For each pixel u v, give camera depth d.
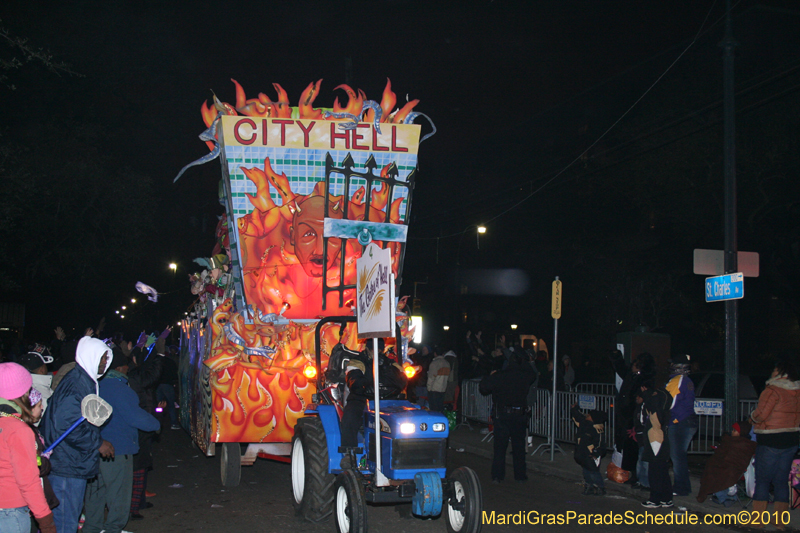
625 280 22.23
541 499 8.58
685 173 18.05
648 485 8.71
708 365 25.03
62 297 32.44
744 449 7.79
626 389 9.38
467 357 25.44
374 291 6.09
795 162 16.64
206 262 9.52
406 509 7.49
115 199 23.06
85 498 5.71
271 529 6.83
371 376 6.85
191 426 10.49
